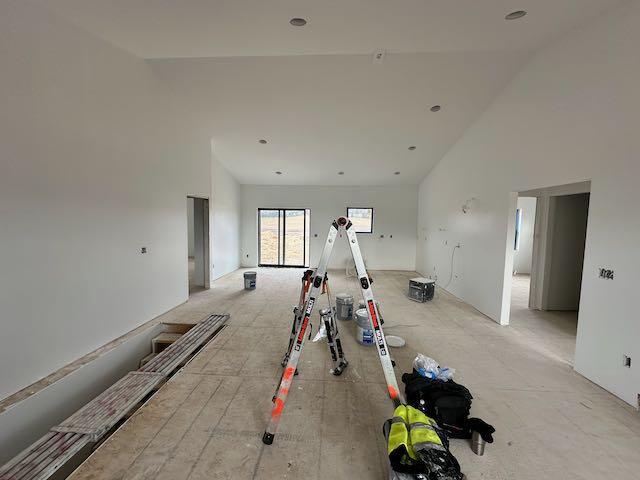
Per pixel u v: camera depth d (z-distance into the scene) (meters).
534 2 2.35
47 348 2.54
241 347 3.26
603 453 1.82
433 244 6.95
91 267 2.98
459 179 5.49
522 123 3.63
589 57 2.64
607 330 2.48
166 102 4.20
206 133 5.45
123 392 2.41
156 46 3.17
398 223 8.42
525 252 8.12
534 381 2.65
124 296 3.47
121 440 1.87
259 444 1.85
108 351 3.06
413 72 3.83
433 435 1.57
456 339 3.57
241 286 6.18
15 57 2.21
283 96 4.39
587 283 2.69
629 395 2.30
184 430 1.96
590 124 2.64
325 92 4.27
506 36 2.93
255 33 2.81
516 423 2.09
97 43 2.95
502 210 4.06
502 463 1.73
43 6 2.38
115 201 3.28
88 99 2.88
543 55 3.23
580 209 4.75
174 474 1.63
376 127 5.20
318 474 1.64
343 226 1.93
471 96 4.26
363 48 3.12
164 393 2.38
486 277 4.46
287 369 1.86
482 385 2.58
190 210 10.08
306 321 1.86
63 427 1.99
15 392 2.30
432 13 2.49
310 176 7.73
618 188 2.38
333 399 2.33
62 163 2.63
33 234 2.39
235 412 2.15
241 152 6.32
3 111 2.15
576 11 2.47
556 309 4.85
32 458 1.74
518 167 3.71
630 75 2.27
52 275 2.56
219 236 6.93
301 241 8.56
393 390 1.98
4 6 2.13
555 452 1.82
